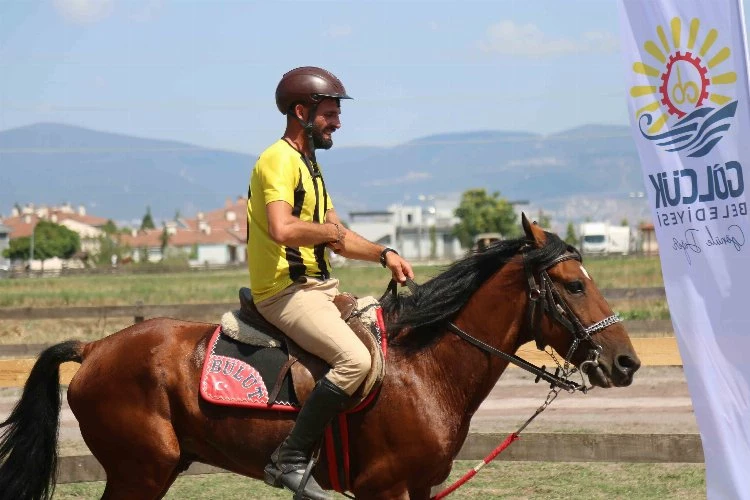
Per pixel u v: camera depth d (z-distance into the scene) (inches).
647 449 370.3
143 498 296.5
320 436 282.4
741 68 302.8
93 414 297.9
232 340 295.1
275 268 286.7
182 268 3902.6
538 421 574.6
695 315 313.7
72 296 1945.1
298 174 285.7
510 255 293.6
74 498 434.0
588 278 286.7
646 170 321.4
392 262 286.8
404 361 288.2
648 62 319.6
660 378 721.6
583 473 460.1
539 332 288.5
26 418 306.0
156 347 296.5
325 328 279.9
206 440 293.1
